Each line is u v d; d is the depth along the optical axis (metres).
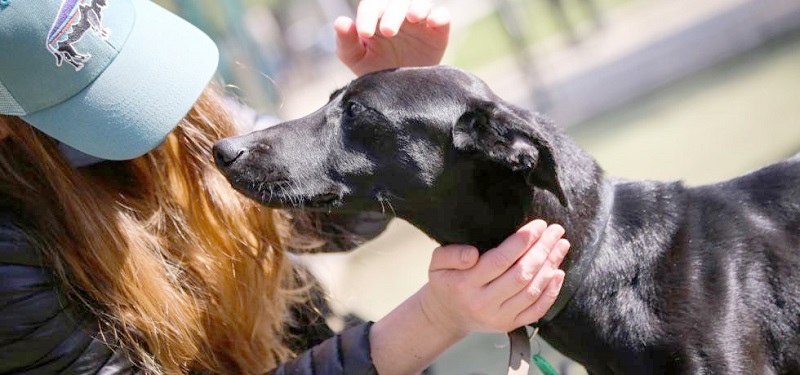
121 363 2.74
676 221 2.99
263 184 2.80
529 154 2.65
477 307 2.66
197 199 3.04
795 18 10.49
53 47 2.48
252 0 27.38
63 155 2.74
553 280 2.64
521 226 2.84
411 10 2.97
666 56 10.86
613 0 17.80
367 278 7.25
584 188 2.89
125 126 2.61
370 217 3.53
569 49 14.52
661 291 2.88
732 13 10.71
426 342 2.84
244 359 3.07
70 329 2.66
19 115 2.55
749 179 3.15
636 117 9.77
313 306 3.38
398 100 2.83
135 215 2.91
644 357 2.85
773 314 2.93
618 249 2.91
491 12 22.42
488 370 4.82
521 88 12.88
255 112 3.59
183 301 2.90
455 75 2.90
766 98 8.42
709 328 2.83
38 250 2.66
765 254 2.98
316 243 3.45
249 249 3.10
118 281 2.76
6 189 2.69
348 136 2.87
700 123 8.45
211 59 2.77
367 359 2.83
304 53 23.06
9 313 2.56
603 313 2.88
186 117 3.03
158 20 2.74
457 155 2.81
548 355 4.73
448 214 2.88
